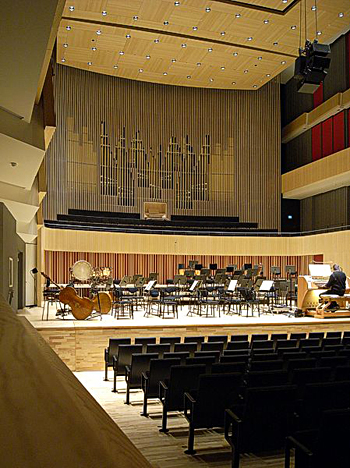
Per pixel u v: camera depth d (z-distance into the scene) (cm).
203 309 1405
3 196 1044
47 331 830
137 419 529
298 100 2253
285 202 2300
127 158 2069
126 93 2083
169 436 465
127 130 2075
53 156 1892
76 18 1448
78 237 1767
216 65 1852
